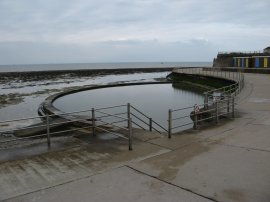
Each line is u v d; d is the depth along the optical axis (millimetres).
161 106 30750
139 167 6684
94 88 51438
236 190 5477
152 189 5555
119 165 6820
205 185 5703
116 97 39250
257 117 12484
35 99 38031
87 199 5191
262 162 6922
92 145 8484
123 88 52781
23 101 36031
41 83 68438
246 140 8875
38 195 5379
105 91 47531
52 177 6180
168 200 5125
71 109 29141
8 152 7922
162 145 8398
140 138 9195
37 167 6777
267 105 15773
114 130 10281
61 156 7543
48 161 7180
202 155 7484
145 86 56906
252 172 6320
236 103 15648
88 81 74562
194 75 53719
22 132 13453
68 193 5438
